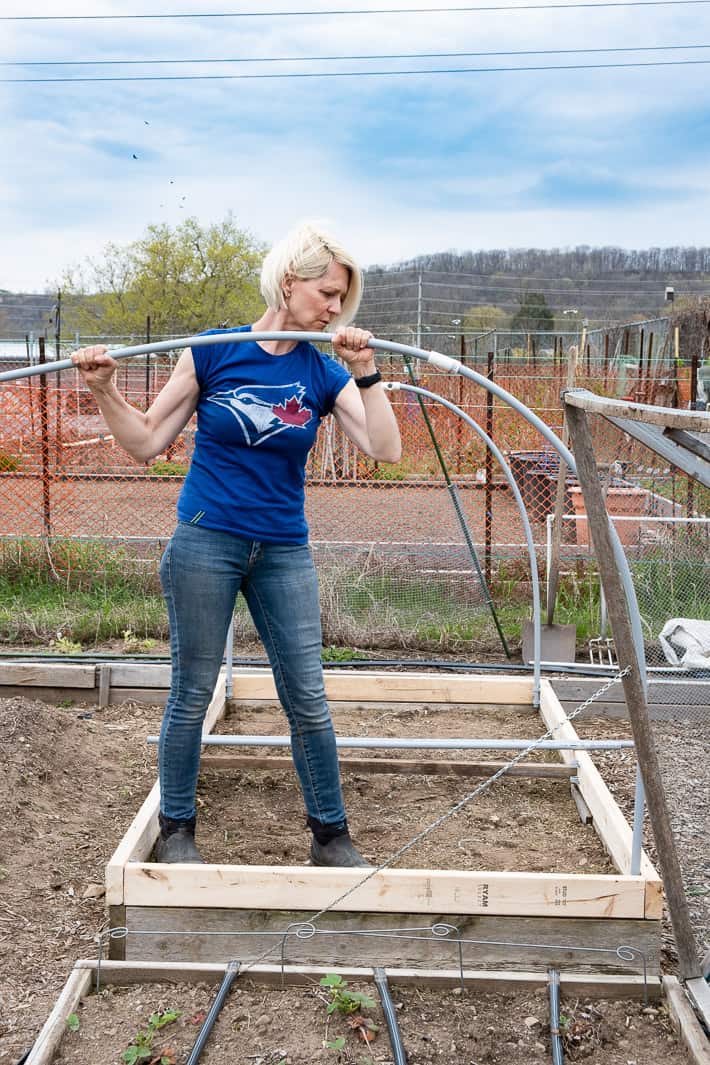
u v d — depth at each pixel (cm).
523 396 1327
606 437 903
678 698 576
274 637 319
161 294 3238
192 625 309
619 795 460
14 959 304
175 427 306
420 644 713
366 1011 279
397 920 304
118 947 306
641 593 719
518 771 429
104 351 281
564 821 403
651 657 645
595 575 782
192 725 319
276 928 304
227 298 3244
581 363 1575
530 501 1011
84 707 576
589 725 566
